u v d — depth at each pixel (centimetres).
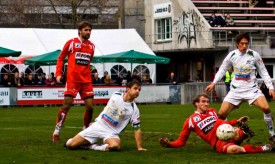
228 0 6125
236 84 1667
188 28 5919
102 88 4506
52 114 3378
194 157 1420
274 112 3397
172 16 6194
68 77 1805
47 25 7944
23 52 5003
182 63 6156
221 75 1669
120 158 1412
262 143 1723
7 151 1562
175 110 3631
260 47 5550
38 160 1399
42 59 4616
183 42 6019
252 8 6062
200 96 1490
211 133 1488
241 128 1488
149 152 1513
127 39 5319
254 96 1650
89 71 1828
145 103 4609
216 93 4672
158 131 2177
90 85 1830
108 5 8100
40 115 3291
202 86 4662
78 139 1557
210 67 5784
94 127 1550
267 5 6128
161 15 6369
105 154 1480
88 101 1820
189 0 5903
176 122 2633
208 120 1492
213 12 5988
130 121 1545
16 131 2189
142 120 2767
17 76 4388
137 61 4831
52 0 7931
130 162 1352
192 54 5991
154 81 5294
